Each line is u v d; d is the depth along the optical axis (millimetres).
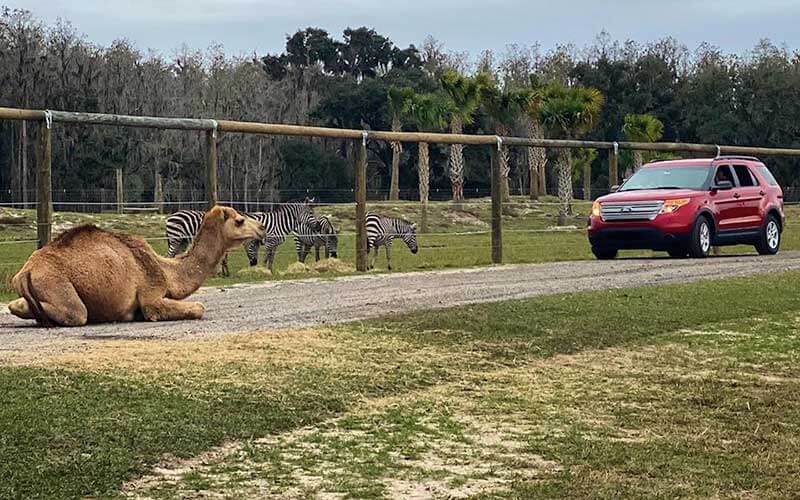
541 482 6789
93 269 11906
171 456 7059
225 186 63969
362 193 19797
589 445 7699
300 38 84688
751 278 16984
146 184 60938
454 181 51781
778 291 15500
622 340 11750
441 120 51719
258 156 65188
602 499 6473
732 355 11188
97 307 11969
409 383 9391
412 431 7957
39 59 60812
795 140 68688
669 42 75938
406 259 25812
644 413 8711
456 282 16859
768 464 7281
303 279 17719
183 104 67438
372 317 12484
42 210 15555
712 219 21766
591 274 18078
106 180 58719
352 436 7770
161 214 37781
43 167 15477
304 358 9945
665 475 7020
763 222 22891
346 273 19125
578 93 47750
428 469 7051
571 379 9891
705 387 9648
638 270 18734
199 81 69875
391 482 6762
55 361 9266
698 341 11883
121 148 59406
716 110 69125
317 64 84438
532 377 9906
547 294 14852
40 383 8391
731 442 7879
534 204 38094
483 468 7105
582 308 13344
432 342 11055
